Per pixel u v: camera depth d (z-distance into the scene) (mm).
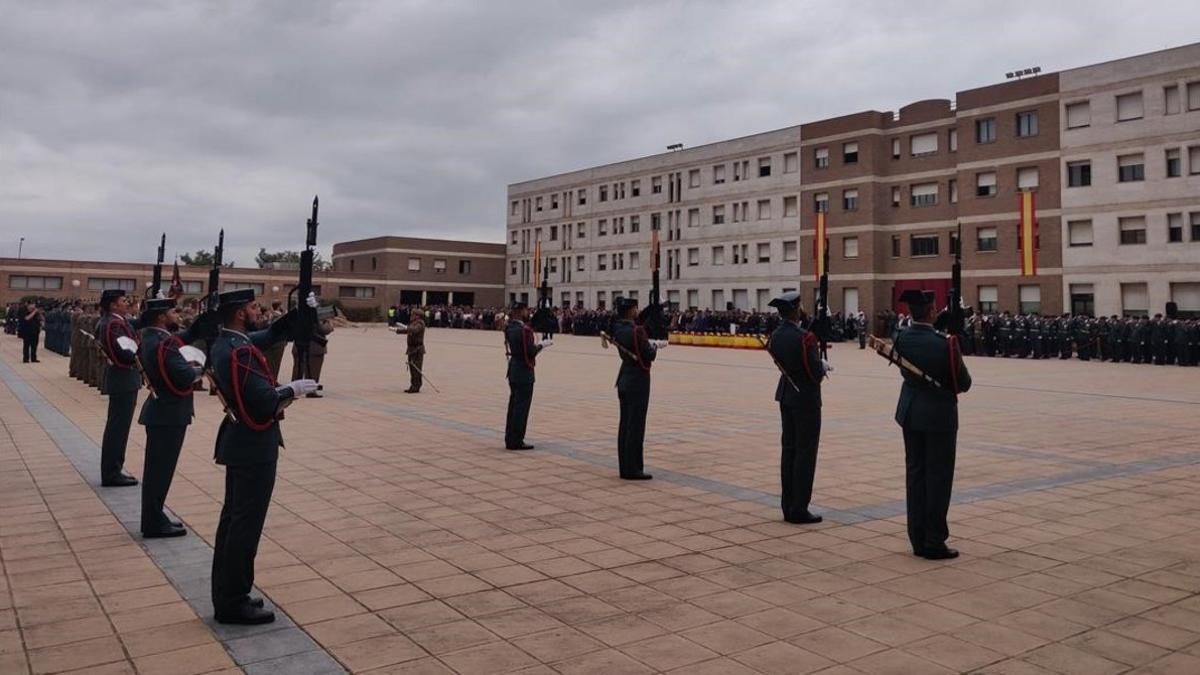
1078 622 4898
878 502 8062
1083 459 10547
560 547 6426
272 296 65938
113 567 5844
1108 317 36844
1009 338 36438
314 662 4258
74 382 20031
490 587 5465
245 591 4805
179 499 7918
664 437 12188
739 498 8195
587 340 49656
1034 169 42719
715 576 5730
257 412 4762
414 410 15227
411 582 5559
